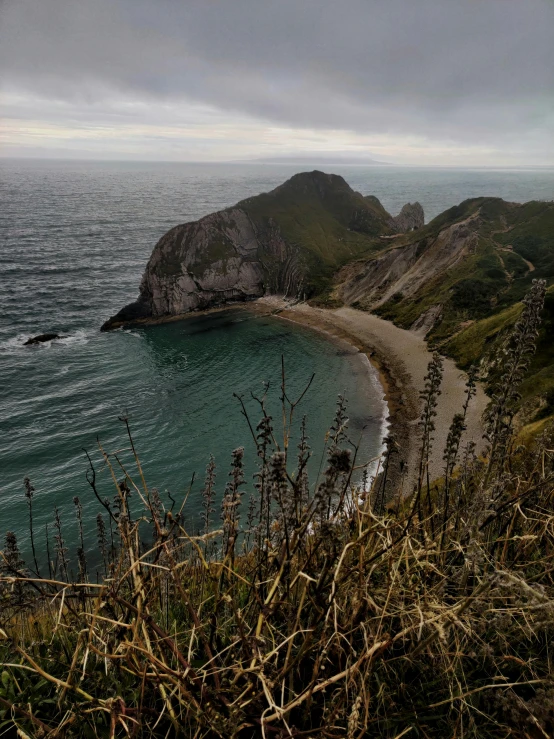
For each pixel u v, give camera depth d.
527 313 4.72
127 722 2.49
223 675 2.51
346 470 2.48
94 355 91.94
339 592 2.69
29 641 3.17
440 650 2.57
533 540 3.36
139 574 2.54
